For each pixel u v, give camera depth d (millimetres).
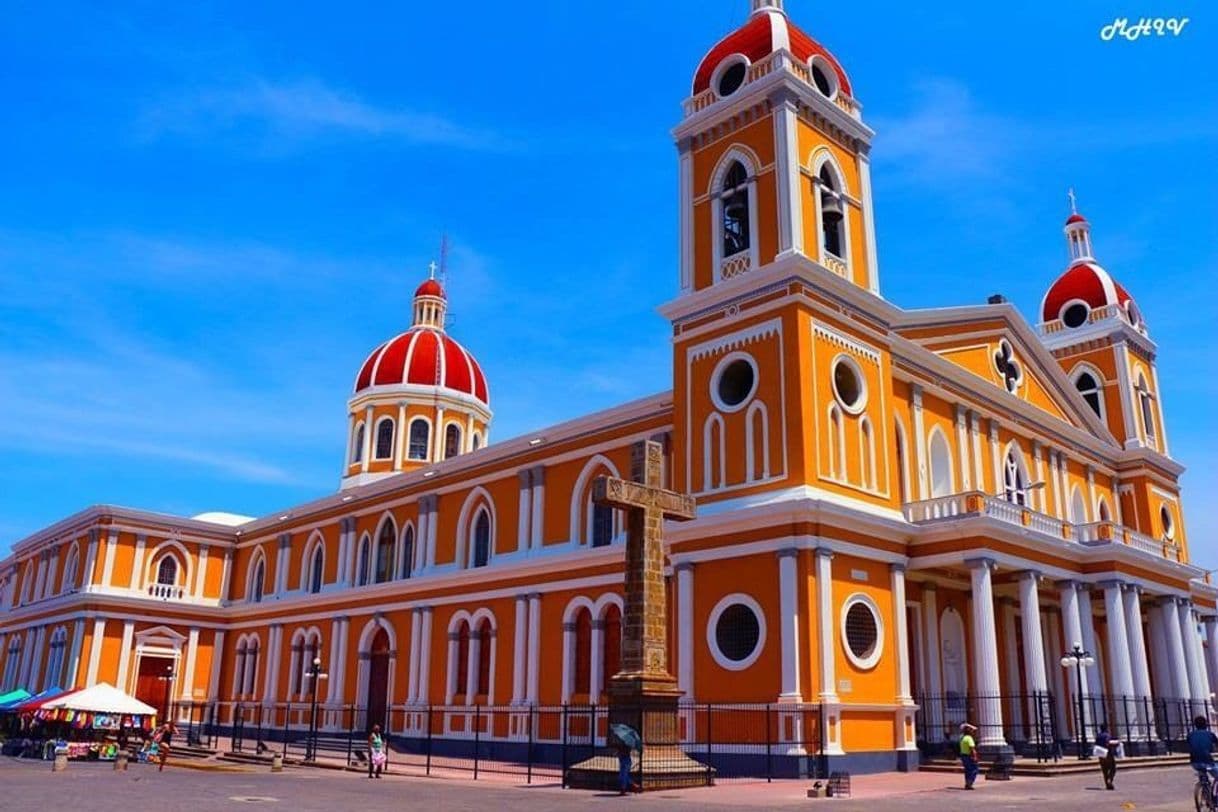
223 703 45500
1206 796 16578
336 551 50406
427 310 63312
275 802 18938
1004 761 25594
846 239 31359
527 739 35188
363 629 45656
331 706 45656
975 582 28297
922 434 33188
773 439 28094
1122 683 31859
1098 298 47469
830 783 20375
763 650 26312
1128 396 45469
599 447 36281
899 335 34062
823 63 32219
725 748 26375
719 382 30047
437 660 40750
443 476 43781
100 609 53250
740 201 31438
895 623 28672
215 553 58812
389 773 29594
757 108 31047
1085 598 33781
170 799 19469
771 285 29141
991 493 35781
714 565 28250
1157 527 44312
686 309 31328
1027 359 40344
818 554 26359
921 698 30562
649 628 22766
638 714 21953
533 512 38500
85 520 56750
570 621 34969
